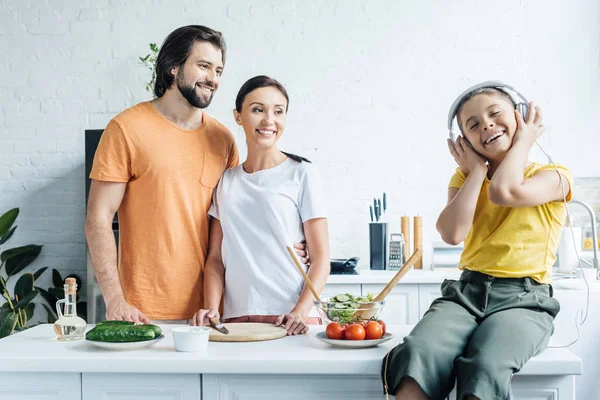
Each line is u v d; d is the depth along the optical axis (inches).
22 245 177.6
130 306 82.7
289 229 84.1
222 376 63.9
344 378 63.2
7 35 176.9
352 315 68.9
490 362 57.7
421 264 158.1
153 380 64.2
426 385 58.7
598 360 128.0
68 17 175.8
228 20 172.6
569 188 73.0
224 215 85.7
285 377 63.6
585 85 166.6
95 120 175.8
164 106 89.4
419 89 169.6
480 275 71.0
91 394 64.7
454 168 168.9
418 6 169.8
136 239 87.1
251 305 83.0
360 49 170.6
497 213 73.7
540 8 167.6
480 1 168.9
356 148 170.4
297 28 171.5
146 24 174.4
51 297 172.9
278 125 84.9
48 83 176.6
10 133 177.3
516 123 73.9
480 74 168.4
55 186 177.3
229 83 171.9
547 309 68.9
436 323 64.1
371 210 161.5
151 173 86.2
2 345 70.6
